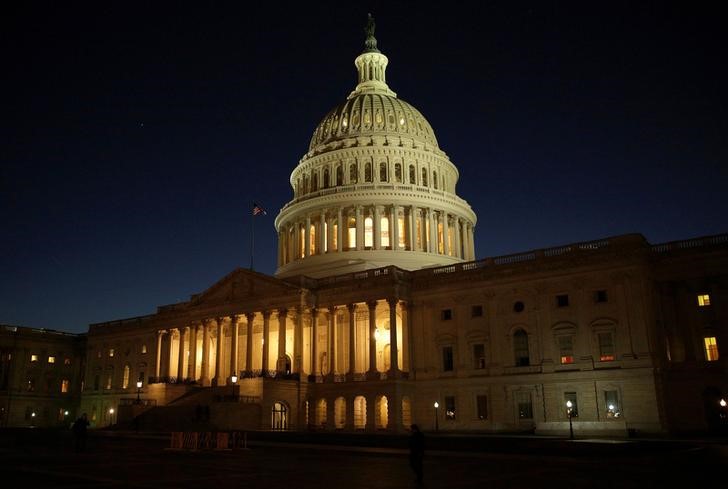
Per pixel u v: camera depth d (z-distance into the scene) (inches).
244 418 2837.1
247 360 3329.2
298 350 3184.1
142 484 1002.1
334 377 3147.1
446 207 4072.3
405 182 4084.6
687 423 2395.4
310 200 4087.1
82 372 4795.8
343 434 2409.0
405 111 4411.9
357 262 3710.6
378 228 3902.6
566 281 2689.5
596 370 2532.0
